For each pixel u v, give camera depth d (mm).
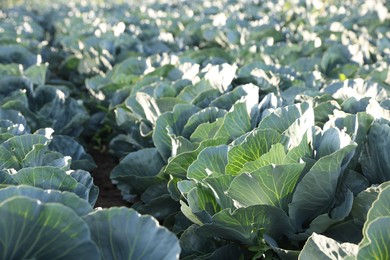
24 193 2709
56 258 2480
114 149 7035
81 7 20125
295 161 3773
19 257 2438
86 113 6973
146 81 6801
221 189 3848
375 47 9250
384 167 3953
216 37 11695
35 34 13930
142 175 5406
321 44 9297
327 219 3646
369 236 2746
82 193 3523
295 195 3641
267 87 6125
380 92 5258
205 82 5965
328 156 3469
